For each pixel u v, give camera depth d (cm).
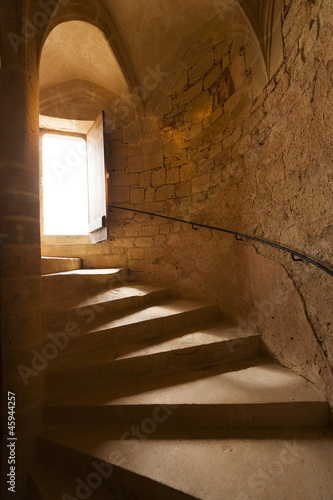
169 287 307
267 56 192
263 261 205
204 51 284
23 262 151
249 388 160
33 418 149
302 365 167
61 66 309
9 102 150
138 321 214
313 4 140
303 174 157
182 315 238
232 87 246
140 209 347
